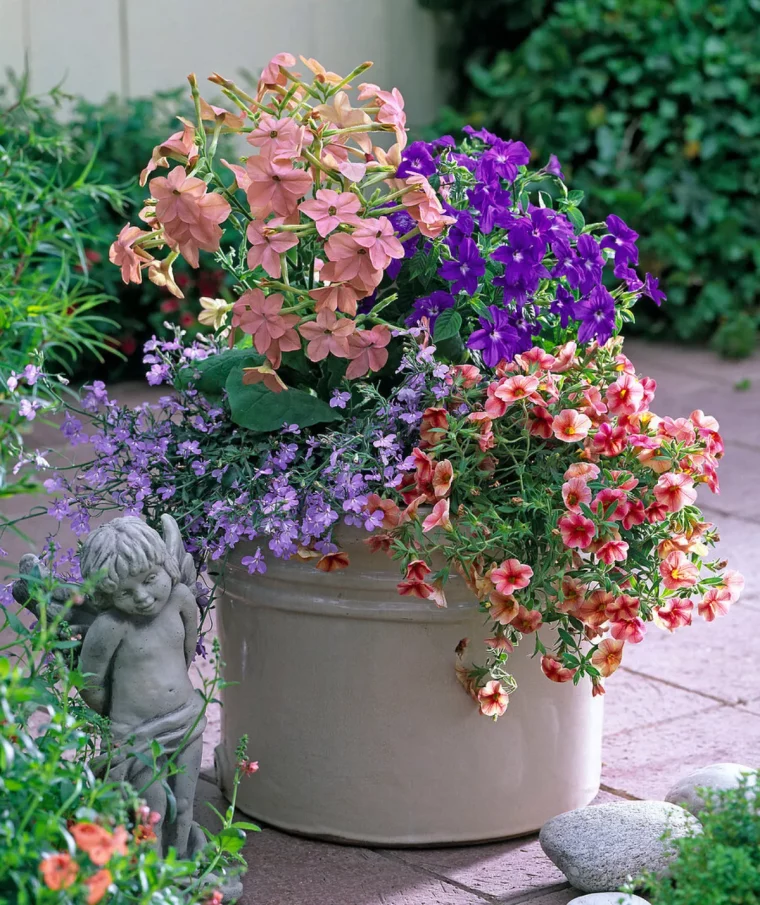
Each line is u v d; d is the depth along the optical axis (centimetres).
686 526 231
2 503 414
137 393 546
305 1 656
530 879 232
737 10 655
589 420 219
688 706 303
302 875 233
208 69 628
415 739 236
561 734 246
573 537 213
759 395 569
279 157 217
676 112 651
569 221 270
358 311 249
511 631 227
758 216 650
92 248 544
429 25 711
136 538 202
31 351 243
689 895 177
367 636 232
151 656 209
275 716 243
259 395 233
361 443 230
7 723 173
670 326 666
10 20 563
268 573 235
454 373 228
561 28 657
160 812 211
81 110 565
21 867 161
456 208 244
